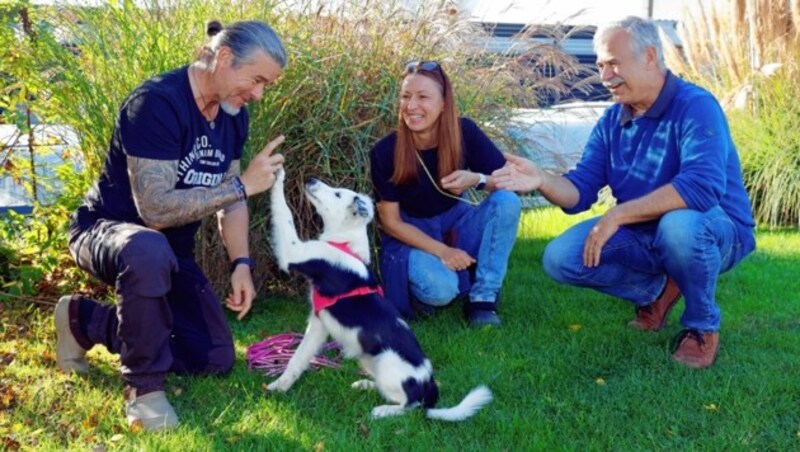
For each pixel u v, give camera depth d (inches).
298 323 161.9
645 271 149.6
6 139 178.1
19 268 168.1
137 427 111.5
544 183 146.3
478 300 159.3
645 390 126.5
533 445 107.9
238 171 134.3
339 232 131.9
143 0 167.3
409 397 118.3
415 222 160.2
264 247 171.0
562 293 180.7
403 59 181.3
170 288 119.2
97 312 127.0
